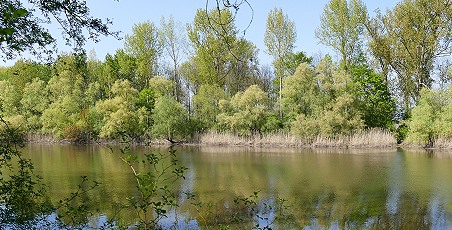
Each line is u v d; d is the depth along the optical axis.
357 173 18.55
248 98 35.53
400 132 33.28
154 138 37.28
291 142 33.38
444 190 14.67
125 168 20.17
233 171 19.44
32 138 42.19
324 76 33.50
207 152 28.81
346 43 37.88
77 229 8.74
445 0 31.95
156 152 28.28
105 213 11.22
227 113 36.75
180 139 37.22
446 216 11.41
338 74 33.22
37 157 25.89
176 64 46.09
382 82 36.66
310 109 34.75
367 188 15.16
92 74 47.06
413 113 31.06
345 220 11.09
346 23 37.25
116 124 35.41
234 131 36.41
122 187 15.17
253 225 10.57
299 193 14.42
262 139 34.44
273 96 45.12
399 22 34.41
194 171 19.42
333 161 22.97
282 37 39.59
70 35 6.09
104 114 38.53
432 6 32.66
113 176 17.75
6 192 6.39
